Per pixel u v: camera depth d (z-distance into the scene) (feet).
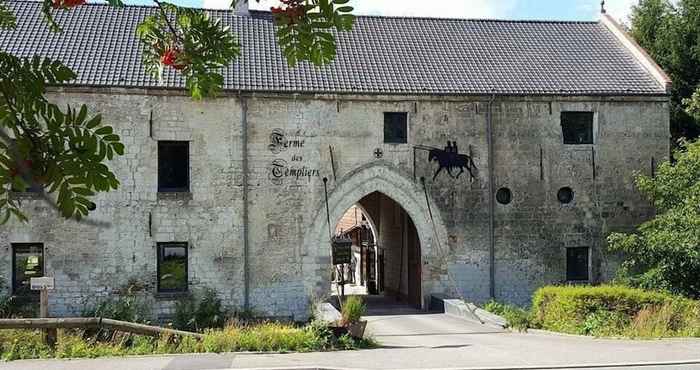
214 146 75.97
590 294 61.67
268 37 84.23
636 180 78.18
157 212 74.49
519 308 73.56
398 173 78.95
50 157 8.80
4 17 11.35
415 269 85.25
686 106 102.06
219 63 13.04
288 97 77.00
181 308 73.72
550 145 81.30
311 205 77.20
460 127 80.07
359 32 88.22
